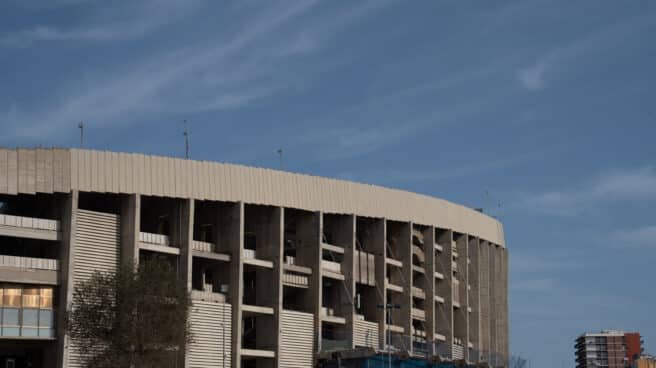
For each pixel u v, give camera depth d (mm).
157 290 79688
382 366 106000
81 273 88812
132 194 93000
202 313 95438
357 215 113188
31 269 87312
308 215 108438
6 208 97125
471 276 134750
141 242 93000
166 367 82938
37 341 88625
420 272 123438
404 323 118562
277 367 100312
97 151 92375
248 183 102000
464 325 130750
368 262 114375
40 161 89562
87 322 79812
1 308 86250
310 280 106812
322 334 109812
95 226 90875
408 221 120500
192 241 96125
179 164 97188
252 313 101125
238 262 98812
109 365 78125
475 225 136250
